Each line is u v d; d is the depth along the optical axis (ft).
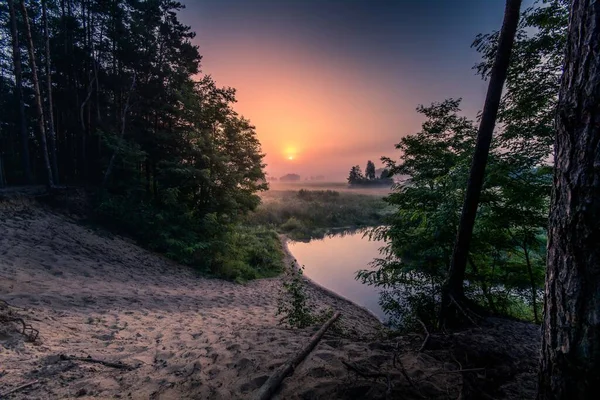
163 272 34.86
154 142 49.88
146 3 54.24
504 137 17.51
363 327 23.66
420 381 8.07
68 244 30.66
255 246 58.13
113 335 14.76
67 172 60.85
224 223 49.47
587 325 4.36
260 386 8.34
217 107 51.55
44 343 11.99
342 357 9.71
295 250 67.56
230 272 42.14
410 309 19.07
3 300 15.37
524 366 9.79
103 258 31.42
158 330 16.84
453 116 20.63
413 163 21.88
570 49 4.71
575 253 4.50
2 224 28.45
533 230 17.46
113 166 48.93
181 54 57.36
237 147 52.47
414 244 19.94
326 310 27.30
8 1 43.11
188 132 48.19
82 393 8.47
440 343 11.30
